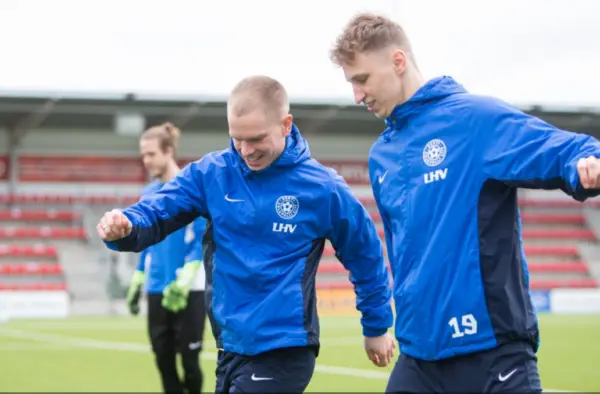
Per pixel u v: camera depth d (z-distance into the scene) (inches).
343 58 195.3
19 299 1284.4
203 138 1798.7
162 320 376.8
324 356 668.1
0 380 510.9
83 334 909.8
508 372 177.3
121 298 1432.1
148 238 205.3
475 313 179.3
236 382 205.5
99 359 639.1
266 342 202.5
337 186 211.5
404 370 190.4
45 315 1296.8
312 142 1844.2
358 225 215.0
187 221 216.1
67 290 1466.5
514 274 181.6
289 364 203.9
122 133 1596.9
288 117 206.2
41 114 1598.2
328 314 1382.9
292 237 208.2
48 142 1708.9
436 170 187.5
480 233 181.0
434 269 183.8
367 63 192.4
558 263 1691.7
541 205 1861.5
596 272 1663.4
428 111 191.8
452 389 182.2
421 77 199.0
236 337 205.8
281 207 207.8
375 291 221.1
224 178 211.6
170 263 369.7
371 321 223.0
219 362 214.2
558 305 1453.0
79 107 1561.3
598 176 156.3
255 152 202.5
